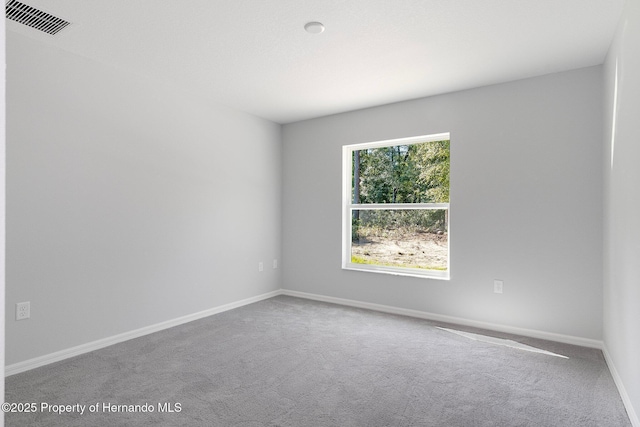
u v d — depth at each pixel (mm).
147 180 3279
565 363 2641
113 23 2365
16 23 2359
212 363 2637
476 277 3475
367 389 2262
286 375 2447
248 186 4332
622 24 2207
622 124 2209
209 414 1988
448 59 2889
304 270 4645
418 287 3803
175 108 3523
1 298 422
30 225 2545
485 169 3434
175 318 3508
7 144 2439
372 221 4266
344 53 2793
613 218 2480
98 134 2926
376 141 4102
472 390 2248
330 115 4426
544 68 3045
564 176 3082
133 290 3166
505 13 2248
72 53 2771
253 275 4402
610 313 2596
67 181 2738
